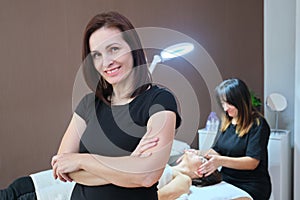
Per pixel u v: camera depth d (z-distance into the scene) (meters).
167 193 1.99
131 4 3.33
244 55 3.93
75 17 3.01
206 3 3.79
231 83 2.74
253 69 3.90
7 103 2.73
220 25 3.89
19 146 2.82
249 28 3.88
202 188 2.29
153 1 3.46
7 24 2.69
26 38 2.78
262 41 3.84
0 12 2.65
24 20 2.76
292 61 3.45
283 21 3.44
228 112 2.76
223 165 2.54
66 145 1.16
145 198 1.06
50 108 2.95
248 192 2.61
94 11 3.11
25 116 2.83
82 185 1.06
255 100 3.39
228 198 2.18
